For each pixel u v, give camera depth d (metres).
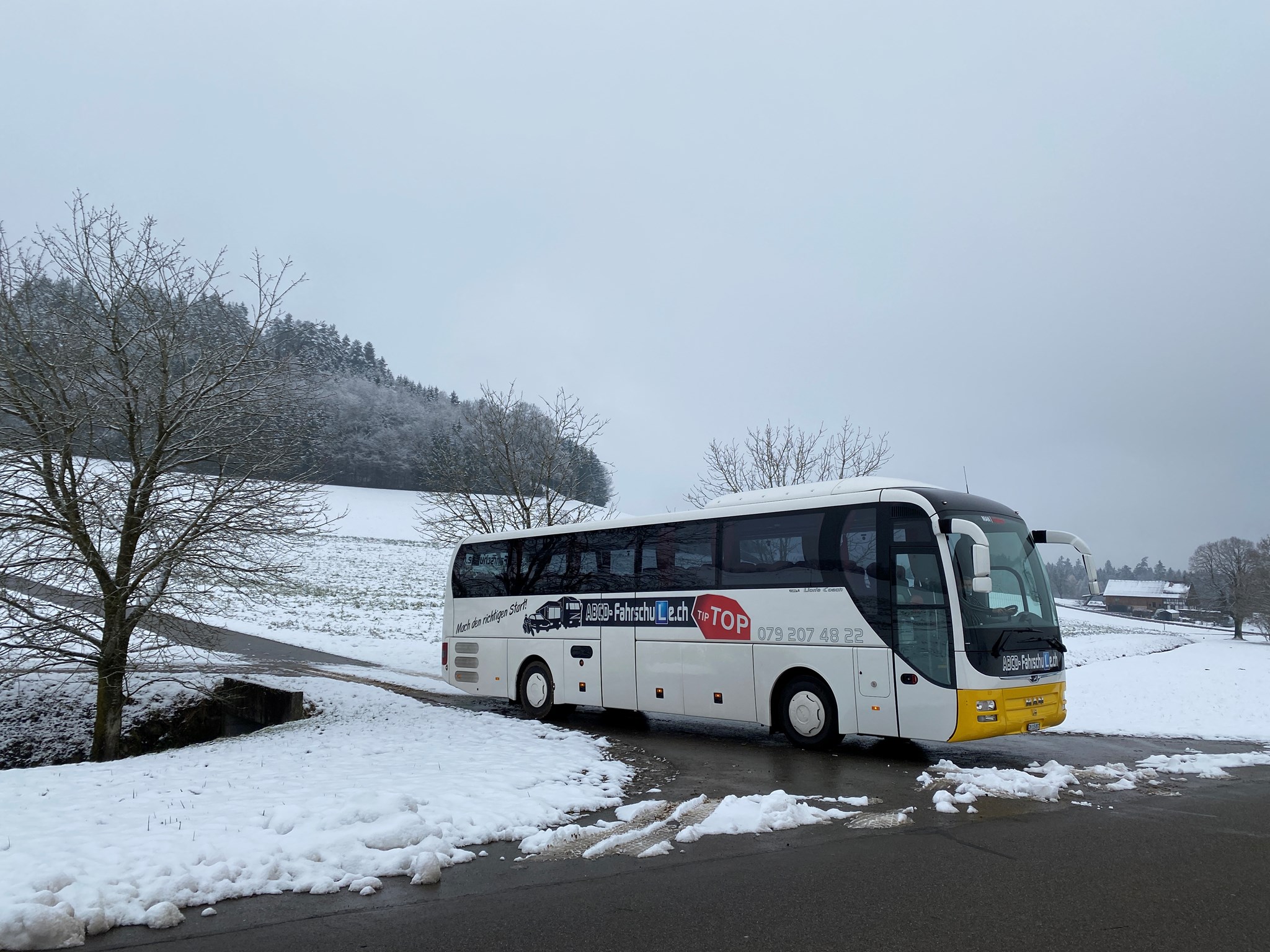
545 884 6.16
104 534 14.10
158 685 20.11
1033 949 4.94
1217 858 6.82
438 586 51.56
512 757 10.90
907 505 11.82
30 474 13.65
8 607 13.97
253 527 14.34
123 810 7.52
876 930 5.23
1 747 17.72
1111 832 7.65
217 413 14.55
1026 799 9.10
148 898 5.48
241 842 6.52
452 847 6.89
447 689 21.16
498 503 24.58
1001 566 11.71
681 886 6.11
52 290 13.97
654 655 14.48
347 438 82.06
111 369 14.01
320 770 9.73
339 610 40.62
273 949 4.91
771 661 12.91
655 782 10.11
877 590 11.88
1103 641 48.25
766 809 8.16
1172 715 17.23
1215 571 95.62
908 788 9.70
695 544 14.22
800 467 30.23
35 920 4.87
